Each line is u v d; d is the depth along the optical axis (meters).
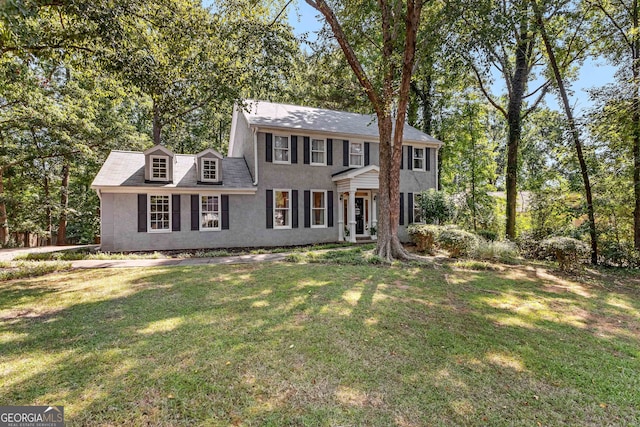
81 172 19.69
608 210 10.19
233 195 13.19
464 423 2.45
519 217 16.48
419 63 9.88
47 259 10.00
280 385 2.88
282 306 5.09
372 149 15.95
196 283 6.55
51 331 4.05
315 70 12.53
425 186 16.53
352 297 5.64
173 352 3.48
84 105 15.73
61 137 15.00
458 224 15.12
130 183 11.66
